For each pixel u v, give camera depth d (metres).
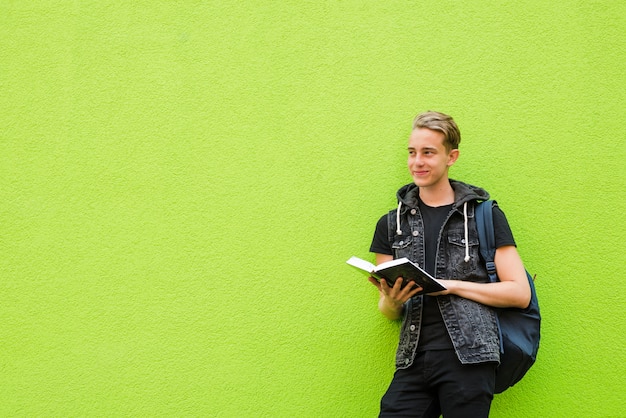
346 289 2.69
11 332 2.71
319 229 2.72
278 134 2.75
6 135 2.77
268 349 2.69
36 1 2.81
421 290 2.19
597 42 2.73
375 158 2.73
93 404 2.68
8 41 2.80
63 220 2.74
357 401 2.66
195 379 2.69
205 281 2.72
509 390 2.65
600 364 2.64
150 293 2.72
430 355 2.26
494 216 2.38
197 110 2.77
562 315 2.66
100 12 2.80
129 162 2.76
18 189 2.75
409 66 2.75
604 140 2.70
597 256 2.67
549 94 2.72
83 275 2.73
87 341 2.71
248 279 2.71
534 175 2.71
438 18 2.76
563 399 2.63
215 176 2.75
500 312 2.35
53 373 2.70
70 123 2.78
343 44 2.77
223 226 2.73
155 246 2.73
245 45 2.78
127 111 2.77
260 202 2.74
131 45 2.79
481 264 2.37
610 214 2.68
